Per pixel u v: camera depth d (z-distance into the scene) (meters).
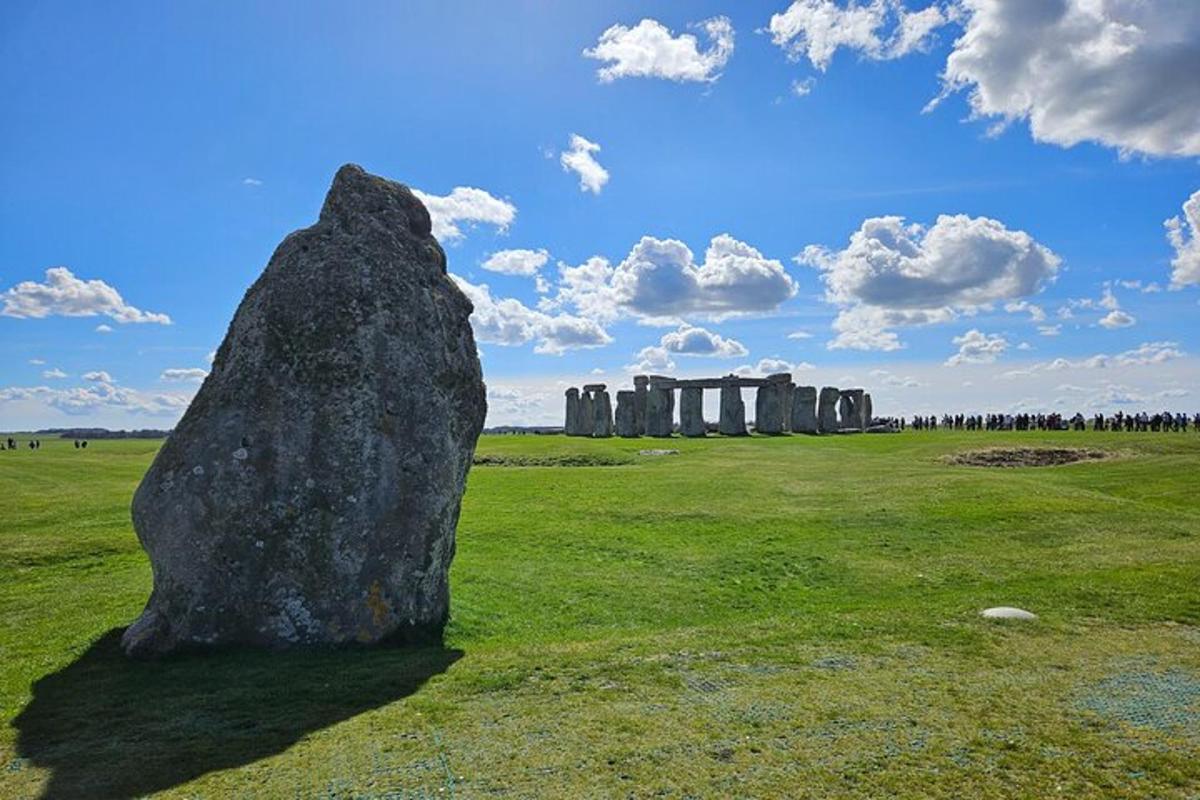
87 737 8.46
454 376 13.40
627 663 10.60
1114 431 59.66
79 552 20.34
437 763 7.56
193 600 11.55
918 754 7.54
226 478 11.87
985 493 27.97
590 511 26.66
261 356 12.35
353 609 11.80
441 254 14.34
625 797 6.82
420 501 12.47
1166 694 9.11
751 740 7.93
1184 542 20.61
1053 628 12.04
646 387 73.75
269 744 8.13
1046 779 7.04
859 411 74.88
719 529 23.64
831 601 16.53
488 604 15.35
